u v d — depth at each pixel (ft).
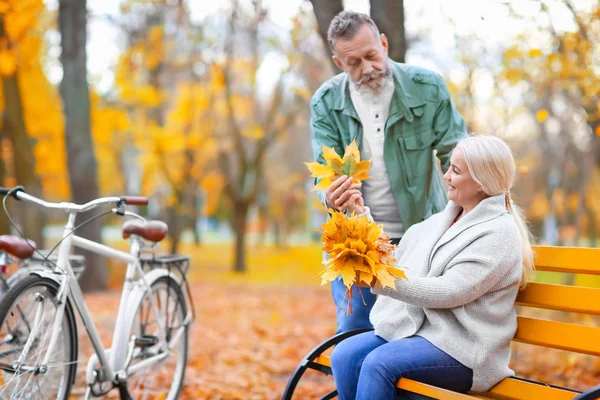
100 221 47.52
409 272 10.61
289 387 10.54
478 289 9.49
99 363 13.41
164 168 82.43
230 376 20.34
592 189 83.66
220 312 40.37
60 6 46.24
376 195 13.04
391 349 9.61
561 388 9.14
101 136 64.54
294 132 116.88
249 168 85.66
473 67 30.81
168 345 15.10
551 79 27.58
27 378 12.14
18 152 51.90
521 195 82.02
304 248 159.43
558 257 10.01
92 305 37.24
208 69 68.80
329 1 22.11
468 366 9.52
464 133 13.10
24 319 11.98
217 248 147.02
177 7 61.93
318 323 34.58
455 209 10.53
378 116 12.84
